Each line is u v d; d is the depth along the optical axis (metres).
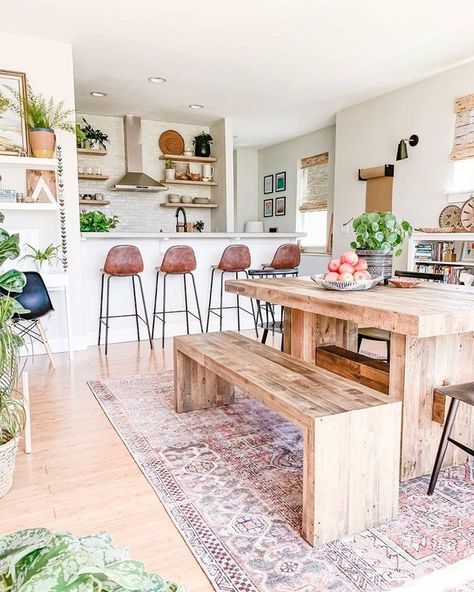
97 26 3.78
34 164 4.00
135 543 1.62
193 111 6.37
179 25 3.75
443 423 2.02
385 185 5.69
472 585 1.41
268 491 1.96
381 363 2.38
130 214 7.02
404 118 5.36
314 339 2.78
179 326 5.15
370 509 1.69
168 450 2.34
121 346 4.64
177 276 5.07
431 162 5.07
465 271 4.55
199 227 7.22
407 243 5.30
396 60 4.53
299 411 1.62
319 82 5.16
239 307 5.48
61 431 2.59
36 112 3.93
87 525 1.73
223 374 2.17
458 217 4.76
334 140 7.11
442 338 2.04
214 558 1.54
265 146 8.69
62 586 0.53
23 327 4.17
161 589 0.62
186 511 1.81
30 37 3.97
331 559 1.53
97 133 6.36
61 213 4.18
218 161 7.03
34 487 2.01
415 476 2.07
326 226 7.45
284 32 3.89
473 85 4.58
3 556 0.65
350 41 4.09
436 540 1.63
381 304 1.90
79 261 4.39
